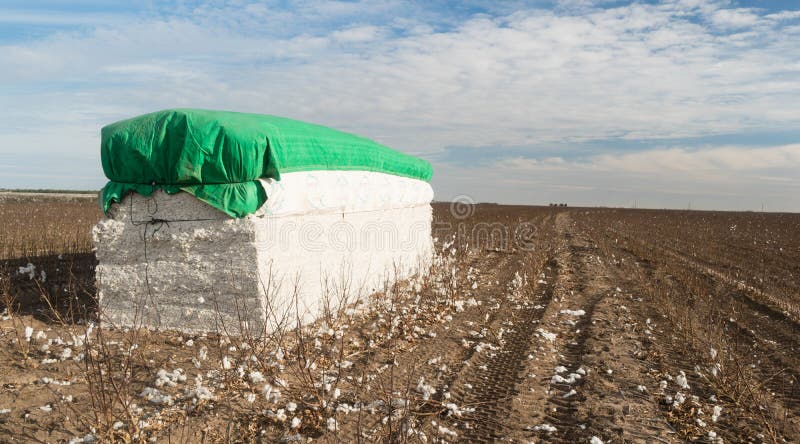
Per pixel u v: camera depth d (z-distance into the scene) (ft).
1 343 21.79
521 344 25.64
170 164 22.94
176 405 16.69
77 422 15.39
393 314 30.01
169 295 23.97
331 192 28.19
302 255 26.07
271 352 21.03
